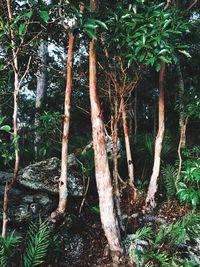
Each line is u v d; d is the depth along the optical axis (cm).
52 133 477
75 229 396
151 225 429
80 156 554
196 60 859
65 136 379
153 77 888
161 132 470
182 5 586
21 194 404
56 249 347
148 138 589
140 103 988
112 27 314
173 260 347
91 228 407
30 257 305
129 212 433
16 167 306
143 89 916
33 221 373
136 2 308
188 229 394
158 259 336
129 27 285
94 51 345
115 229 345
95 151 343
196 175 433
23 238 353
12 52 321
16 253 335
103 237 396
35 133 614
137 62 399
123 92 407
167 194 484
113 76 404
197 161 477
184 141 573
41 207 386
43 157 595
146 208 458
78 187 433
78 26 264
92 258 368
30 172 423
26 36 317
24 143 674
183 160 555
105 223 344
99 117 341
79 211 419
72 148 659
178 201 477
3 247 299
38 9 265
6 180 428
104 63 403
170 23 279
